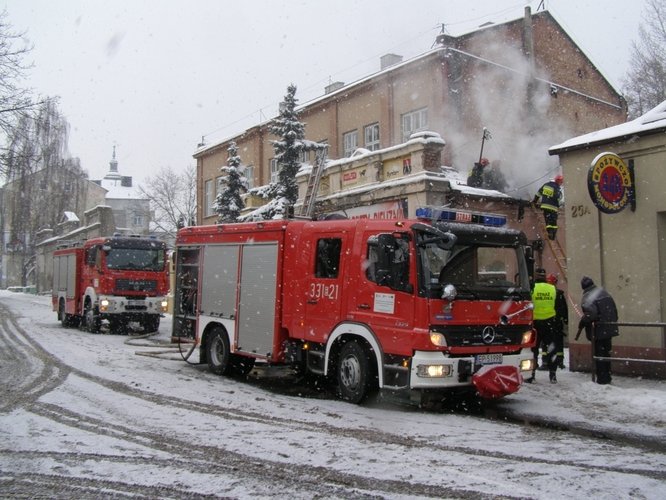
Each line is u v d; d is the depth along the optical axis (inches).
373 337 321.1
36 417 290.2
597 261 438.3
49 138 1201.4
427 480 201.2
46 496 187.3
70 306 847.7
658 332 402.6
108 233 1787.6
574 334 448.8
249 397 354.0
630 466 218.5
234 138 1227.9
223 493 189.2
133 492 190.5
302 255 374.6
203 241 467.8
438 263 308.7
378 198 643.5
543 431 274.1
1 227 1892.2
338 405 332.2
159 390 369.1
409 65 802.8
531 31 836.0
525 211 681.6
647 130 405.1
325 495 187.0
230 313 428.8
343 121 932.0
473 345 310.5
